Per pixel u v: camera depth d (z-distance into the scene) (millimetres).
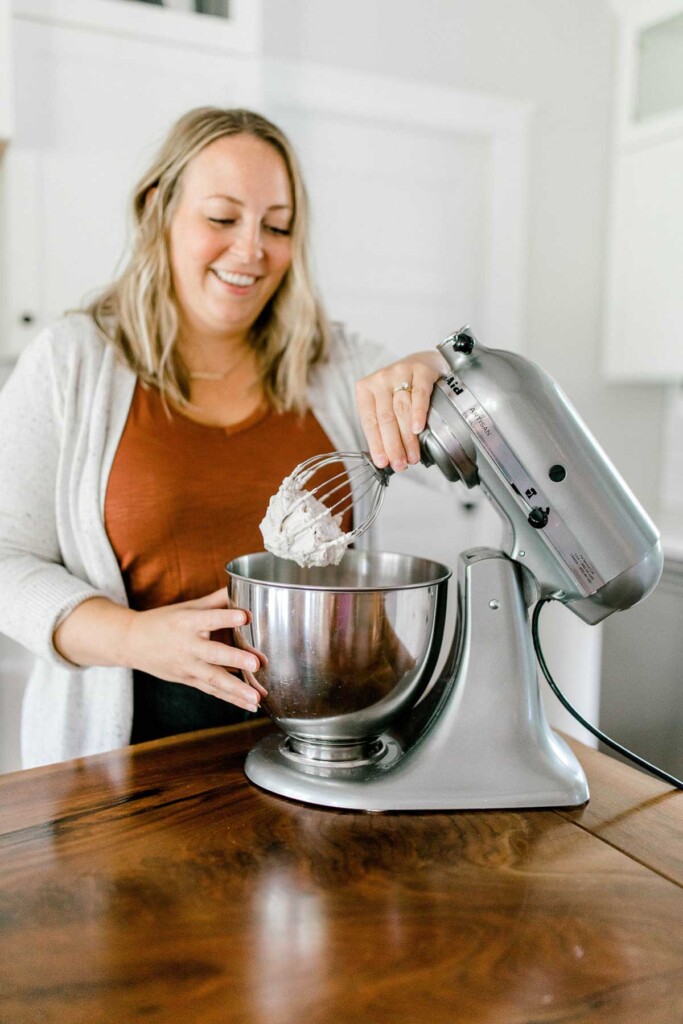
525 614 736
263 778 739
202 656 746
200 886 591
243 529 1122
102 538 1078
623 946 538
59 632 907
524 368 702
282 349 1197
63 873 604
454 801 703
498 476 698
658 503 2900
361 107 2250
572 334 2684
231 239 1068
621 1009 484
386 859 629
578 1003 487
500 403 684
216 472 1119
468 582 723
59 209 1867
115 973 503
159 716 1062
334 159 2273
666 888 601
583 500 677
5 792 727
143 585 1106
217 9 1963
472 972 510
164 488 1084
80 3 1811
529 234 2561
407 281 2463
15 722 1977
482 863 627
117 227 1928
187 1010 475
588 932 550
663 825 691
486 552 745
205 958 517
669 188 2439
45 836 654
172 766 786
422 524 2525
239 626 724
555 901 582
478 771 714
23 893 579
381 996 488
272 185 1072
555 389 704
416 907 571
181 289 1120
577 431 689
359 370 1304
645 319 2549
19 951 521
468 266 2555
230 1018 469
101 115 1879
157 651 797
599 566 685
